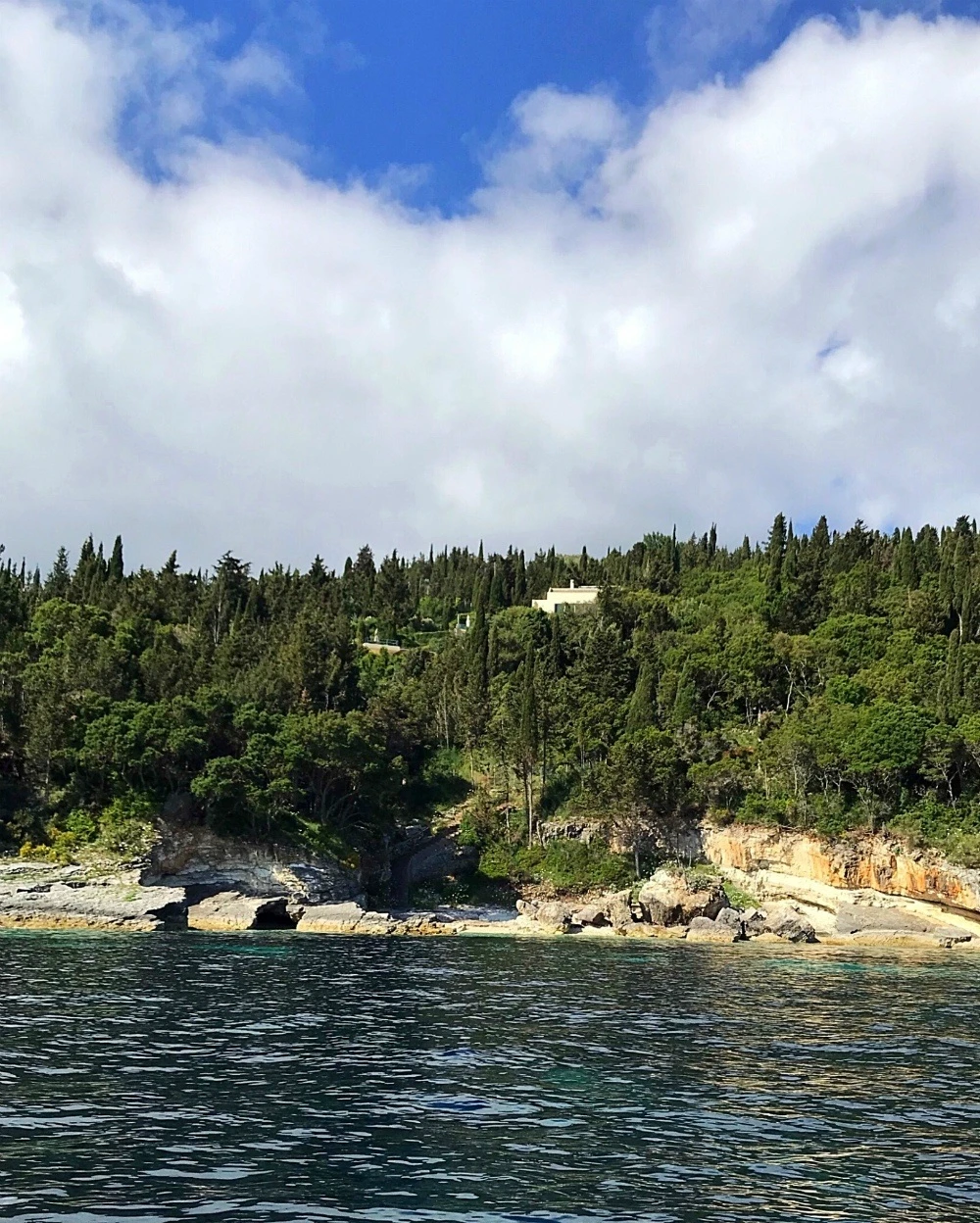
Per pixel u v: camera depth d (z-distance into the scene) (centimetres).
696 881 9462
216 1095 2747
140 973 5234
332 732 10006
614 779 10562
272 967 5719
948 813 9788
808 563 15738
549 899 10369
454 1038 3719
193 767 9581
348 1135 2420
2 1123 2389
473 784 12475
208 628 15200
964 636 13450
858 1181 2181
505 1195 2044
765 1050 3653
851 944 8900
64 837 8725
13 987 4566
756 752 11025
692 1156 2328
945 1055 3625
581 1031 3941
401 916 9369
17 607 13212
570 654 14650
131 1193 1977
